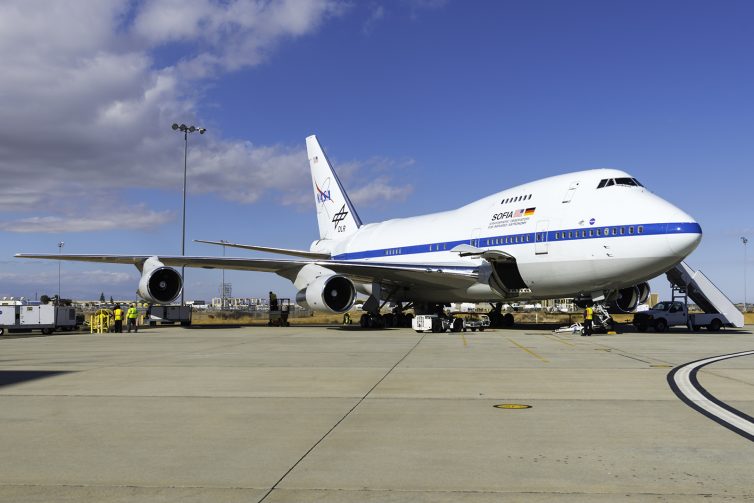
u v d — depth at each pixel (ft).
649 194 77.36
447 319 90.58
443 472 17.80
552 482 16.81
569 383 35.29
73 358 52.03
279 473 17.76
